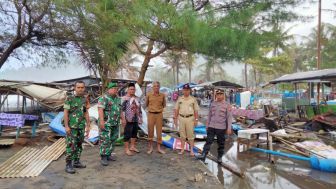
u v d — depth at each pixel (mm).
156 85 7695
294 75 17188
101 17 9969
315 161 7145
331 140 10633
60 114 10320
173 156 7539
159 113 7789
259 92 31281
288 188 5883
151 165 6664
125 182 5504
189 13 7387
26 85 12125
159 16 7602
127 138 7520
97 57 13258
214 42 7766
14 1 11297
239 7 8383
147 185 5387
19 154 7258
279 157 8289
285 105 19000
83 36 12258
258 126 13031
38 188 5090
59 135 9484
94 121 9734
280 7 8891
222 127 7305
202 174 6102
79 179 5594
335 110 14984
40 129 10961
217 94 7383
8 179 5535
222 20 7879
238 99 27453
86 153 7613
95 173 5980
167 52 12562
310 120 13195
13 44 12906
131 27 8680
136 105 7551
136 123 7629
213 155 8516
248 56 8352
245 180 6348
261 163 7699
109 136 6477
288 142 8734
